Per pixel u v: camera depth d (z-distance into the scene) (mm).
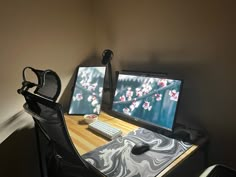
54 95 1254
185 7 1240
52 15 1602
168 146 1172
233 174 911
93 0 1817
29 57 1540
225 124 1225
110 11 1694
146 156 1088
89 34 1858
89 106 1719
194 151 1135
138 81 1506
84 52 1854
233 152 1224
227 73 1154
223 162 1278
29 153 1681
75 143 1248
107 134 1304
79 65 1839
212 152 1317
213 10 1134
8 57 1443
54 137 1099
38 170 1763
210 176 889
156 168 993
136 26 1530
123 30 1634
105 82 1796
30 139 1666
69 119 1619
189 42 1271
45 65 1633
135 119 1475
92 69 1777
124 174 961
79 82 1771
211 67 1210
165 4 1327
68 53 1748
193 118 1362
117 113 1612
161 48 1418
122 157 1090
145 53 1522
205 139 1231
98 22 1831
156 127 1345
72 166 1115
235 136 1197
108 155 1112
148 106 1415
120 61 1732
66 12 1675
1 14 1369
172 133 1277
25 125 1618
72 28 1733
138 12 1490
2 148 1522
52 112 881
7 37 1417
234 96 1155
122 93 1599
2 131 1503
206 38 1193
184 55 1312
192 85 1316
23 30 1479
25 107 1156
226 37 1116
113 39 1739
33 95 1006
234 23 1073
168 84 1329
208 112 1284
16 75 1500
